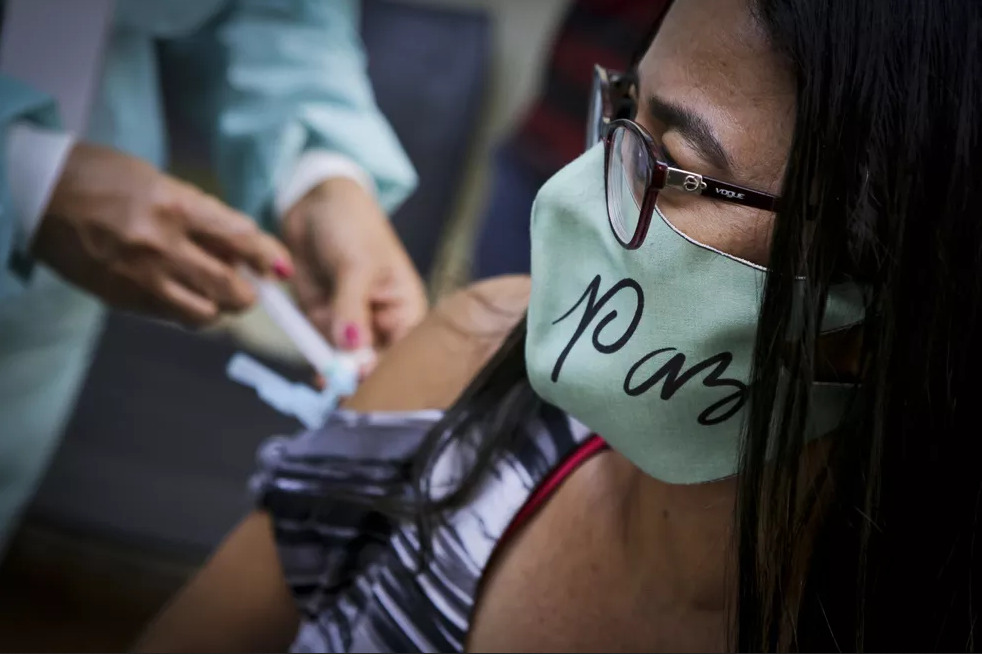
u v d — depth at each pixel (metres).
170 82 1.72
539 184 1.76
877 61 0.50
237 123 1.75
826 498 0.61
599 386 0.65
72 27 1.55
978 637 0.62
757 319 0.59
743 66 0.54
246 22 1.73
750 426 0.57
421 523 0.71
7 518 1.67
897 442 0.56
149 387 1.78
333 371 1.66
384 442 0.76
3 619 1.60
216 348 1.83
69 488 1.71
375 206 1.80
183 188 1.63
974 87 0.50
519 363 0.74
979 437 0.56
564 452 0.73
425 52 2.01
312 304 1.75
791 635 0.64
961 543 0.59
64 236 1.58
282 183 1.77
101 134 1.65
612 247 0.64
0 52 1.54
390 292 1.76
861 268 0.54
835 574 0.62
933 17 0.49
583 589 0.73
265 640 0.82
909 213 0.51
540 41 2.18
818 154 0.51
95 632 1.63
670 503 0.69
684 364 0.62
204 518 1.75
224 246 1.65
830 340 0.59
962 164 0.50
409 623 0.72
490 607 0.72
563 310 0.67
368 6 1.97
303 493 0.76
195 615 0.82
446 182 2.02
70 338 1.70
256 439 1.78
